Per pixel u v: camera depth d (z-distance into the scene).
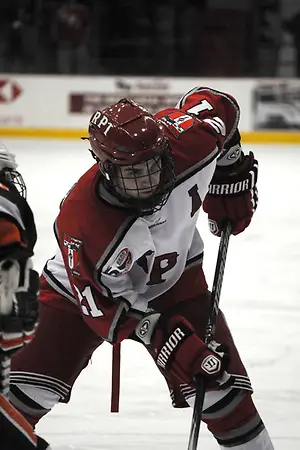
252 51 27.36
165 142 5.59
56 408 8.48
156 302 6.57
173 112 6.51
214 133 6.43
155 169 5.54
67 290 6.46
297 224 16.89
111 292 5.81
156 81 27.55
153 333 5.93
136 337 6.05
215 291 6.60
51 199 18.80
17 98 27.80
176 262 6.37
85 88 27.67
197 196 6.26
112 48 27.67
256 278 13.15
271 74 27.44
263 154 25.48
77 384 9.13
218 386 6.04
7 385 5.09
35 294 4.91
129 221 5.68
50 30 27.59
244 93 27.42
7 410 4.88
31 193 19.45
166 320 5.92
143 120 5.52
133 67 27.70
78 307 6.45
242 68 27.48
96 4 27.36
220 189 7.16
